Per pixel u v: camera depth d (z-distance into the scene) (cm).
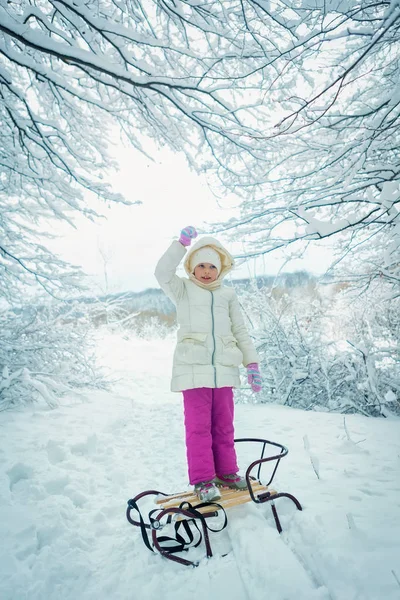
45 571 178
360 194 456
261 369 667
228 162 501
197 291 260
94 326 734
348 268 588
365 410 585
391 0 238
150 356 1267
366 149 346
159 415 530
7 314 618
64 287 606
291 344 647
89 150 550
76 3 315
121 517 243
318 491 245
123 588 170
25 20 336
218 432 243
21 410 478
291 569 159
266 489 217
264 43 396
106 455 358
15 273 588
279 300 705
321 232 391
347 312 658
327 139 465
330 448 347
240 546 183
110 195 482
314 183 456
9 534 204
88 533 219
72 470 306
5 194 573
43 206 578
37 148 510
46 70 375
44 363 607
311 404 630
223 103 412
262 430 424
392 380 576
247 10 385
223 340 251
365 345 590
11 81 396
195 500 211
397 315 629
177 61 448
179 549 189
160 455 369
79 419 452
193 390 238
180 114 471
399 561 153
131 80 350
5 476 269
